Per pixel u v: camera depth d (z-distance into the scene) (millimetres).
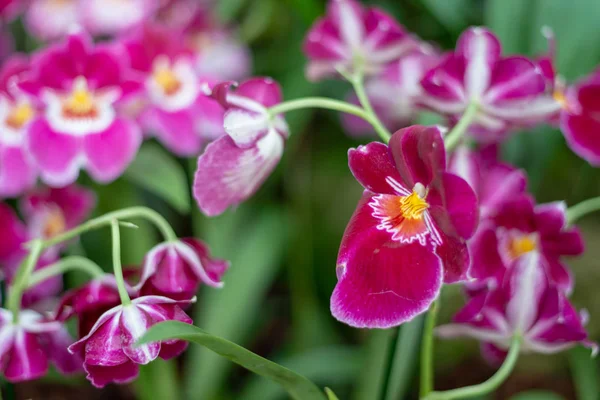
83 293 842
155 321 812
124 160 969
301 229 1176
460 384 1160
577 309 1135
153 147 1104
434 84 868
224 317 1068
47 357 872
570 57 1020
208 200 840
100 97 985
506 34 1022
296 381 832
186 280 841
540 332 858
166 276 838
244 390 1100
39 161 958
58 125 970
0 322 857
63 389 1141
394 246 798
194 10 1157
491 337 867
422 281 792
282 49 1276
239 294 1079
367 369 1029
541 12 1024
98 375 815
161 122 1014
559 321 854
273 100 864
